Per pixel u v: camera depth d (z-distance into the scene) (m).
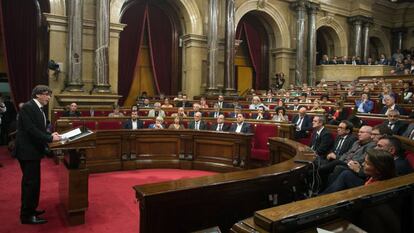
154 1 12.97
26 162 3.45
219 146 6.07
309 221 1.41
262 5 14.82
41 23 10.71
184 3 12.66
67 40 9.95
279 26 15.48
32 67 10.71
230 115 8.77
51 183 5.10
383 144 3.24
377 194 1.72
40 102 3.51
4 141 8.80
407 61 16.95
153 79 13.62
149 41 13.17
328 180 3.80
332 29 17.73
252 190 2.52
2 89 10.98
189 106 10.82
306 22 16.05
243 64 16.09
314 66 16.14
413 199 1.92
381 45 20.81
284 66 15.70
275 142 4.71
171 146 6.35
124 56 12.61
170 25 13.49
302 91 12.60
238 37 15.45
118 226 3.48
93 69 10.62
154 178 5.57
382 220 1.73
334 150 4.96
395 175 2.41
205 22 13.09
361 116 6.54
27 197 3.46
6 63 10.34
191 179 2.42
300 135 6.70
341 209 1.54
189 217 2.25
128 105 13.24
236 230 1.40
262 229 1.34
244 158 5.75
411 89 9.94
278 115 7.56
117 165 6.00
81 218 3.52
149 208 2.09
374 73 17.09
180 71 13.62
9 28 10.35
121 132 6.00
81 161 3.54
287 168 2.84
